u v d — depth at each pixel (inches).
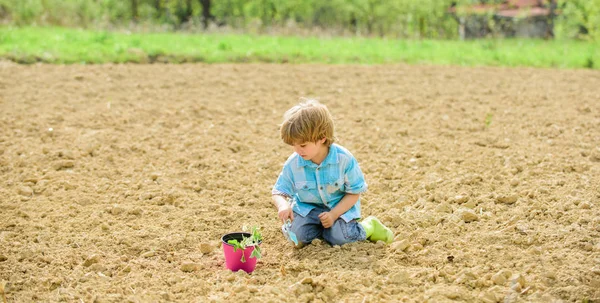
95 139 263.9
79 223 179.3
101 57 476.7
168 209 191.2
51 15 807.1
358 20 1293.1
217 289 139.1
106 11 1039.6
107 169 228.7
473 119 307.4
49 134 269.6
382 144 263.9
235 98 356.5
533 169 224.2
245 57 519.2
